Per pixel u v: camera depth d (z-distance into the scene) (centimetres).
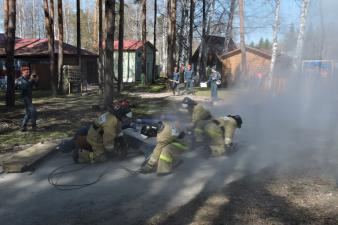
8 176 692
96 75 3738
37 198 593
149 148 769
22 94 1062
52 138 984
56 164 764
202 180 674
